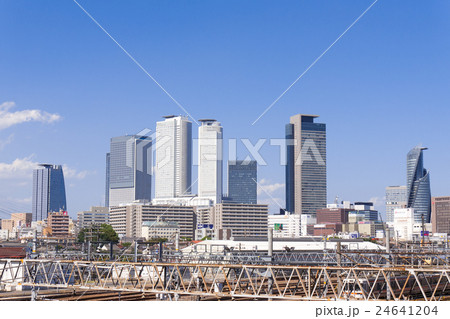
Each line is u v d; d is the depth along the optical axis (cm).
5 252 12988
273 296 6831
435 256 11331
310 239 18625
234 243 16762
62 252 12556
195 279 9212
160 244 10762
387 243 11512
